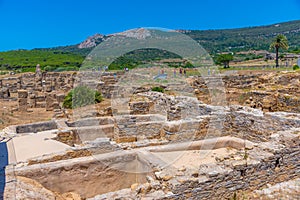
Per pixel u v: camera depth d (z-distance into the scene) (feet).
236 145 40.14
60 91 111.24
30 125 52.85
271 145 26.37
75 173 29.60
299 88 55.16
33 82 151.74
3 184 24.11
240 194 23.04
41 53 423.64
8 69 287.48
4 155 34.45
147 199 20.34
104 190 31.09
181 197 21.22
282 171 25.52
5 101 109.19
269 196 21.33
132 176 32.65
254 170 23.88
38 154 35.04
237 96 65.46
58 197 26.27
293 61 177.78
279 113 38.32
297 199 20.63
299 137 26.27
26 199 21.86
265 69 123.24
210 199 22.30
